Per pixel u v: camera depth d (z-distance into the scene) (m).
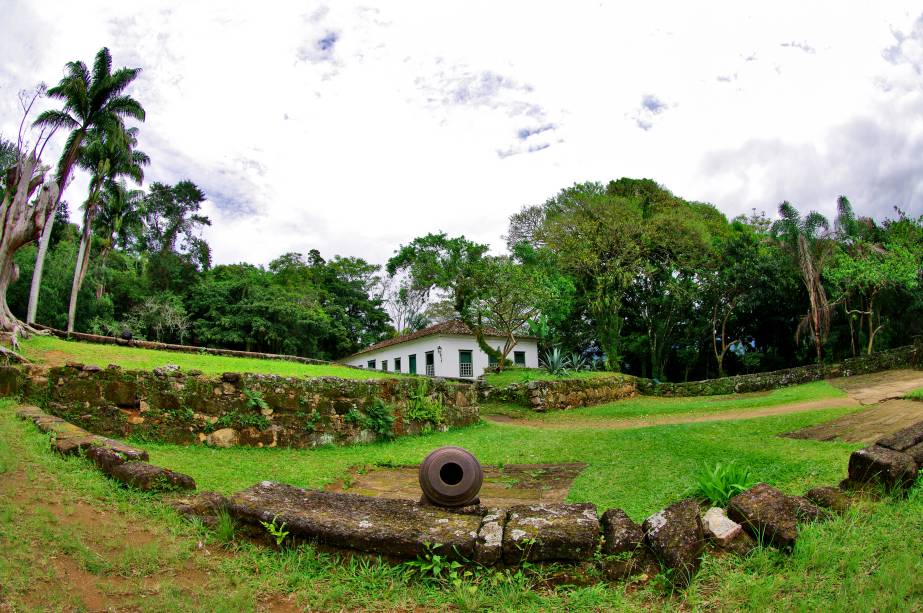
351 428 12.46
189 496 5.61
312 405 11.88
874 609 3.50
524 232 35.38
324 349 47.25
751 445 8.97
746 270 30.42
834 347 30.11
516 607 4.00
